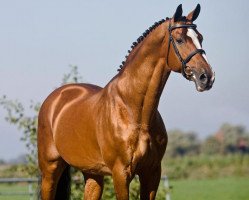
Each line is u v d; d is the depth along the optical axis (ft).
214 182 162.81
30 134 61.93
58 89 43.47
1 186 137.18
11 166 64.34
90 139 37.42
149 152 34.71
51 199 42.60
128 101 34.83
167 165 199.52
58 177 42.52
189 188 137.69
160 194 60.44
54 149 41.78
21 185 143.13
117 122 34.94
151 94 34.27
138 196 56.90
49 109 42.39
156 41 34.04
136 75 34.68
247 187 138.21
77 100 40.40
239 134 344.69
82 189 58.65
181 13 33.32
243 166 204.74
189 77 32.68
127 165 34.71
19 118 61.98
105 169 37.47
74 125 39.01
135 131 34.53
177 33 33.04
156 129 35.06
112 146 35.19
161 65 34.04
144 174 35.68
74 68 62.90
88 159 38.19
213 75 31.94
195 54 32.35
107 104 35.91
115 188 35.35
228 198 107.86
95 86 42.65
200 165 202.39
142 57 34.53
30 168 62.44
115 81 36.19
